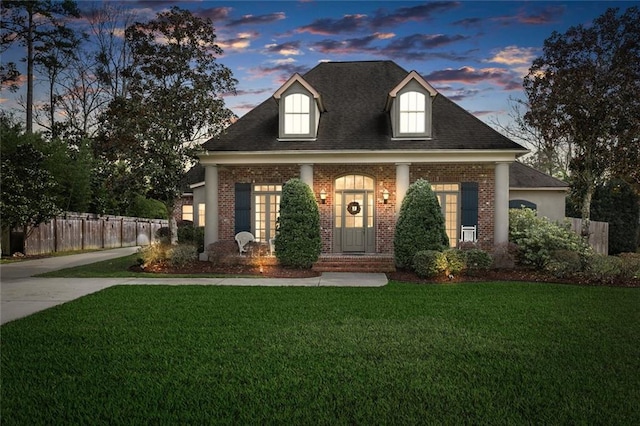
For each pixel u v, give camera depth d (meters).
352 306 9.56
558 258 14.09
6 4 30.41
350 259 16.33
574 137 17.17
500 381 5.35
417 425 4.29
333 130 17.95
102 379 5.37
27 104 31.86
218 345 6.68
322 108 18.44
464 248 15.86
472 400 4.83
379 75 20.27
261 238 18.27
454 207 17.70
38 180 19.69
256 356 6.20
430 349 6.56
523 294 11.08
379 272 15.60
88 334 7.26
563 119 16.91
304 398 4.85
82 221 25.44
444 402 4.79
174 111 16.94
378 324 8.01
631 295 10.99
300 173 17.28
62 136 32.22
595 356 6.26
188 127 17.25
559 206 23.03
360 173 17.89
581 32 16.70
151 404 4.71
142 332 7.39
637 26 15.94
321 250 17.36
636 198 21.23
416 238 15.05
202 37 17.66
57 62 32.81
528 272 14.82
